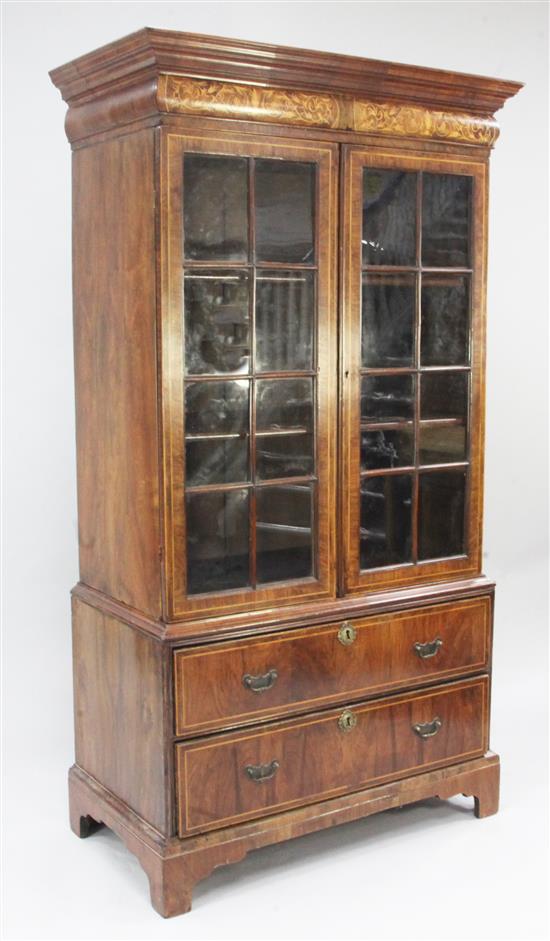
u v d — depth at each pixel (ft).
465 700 11.05
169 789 9.41
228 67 8.91
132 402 9.48
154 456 9.21
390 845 10.72
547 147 15.16
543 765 12.31
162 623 9.34
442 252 10.41
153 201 8.88
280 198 9.44
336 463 10.00
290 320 9.62
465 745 11.11
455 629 10.89
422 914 9.51
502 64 14.64
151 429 9.21
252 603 9.71
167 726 9.34
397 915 9.49
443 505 10.76
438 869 10.27
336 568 10.14
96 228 9.83
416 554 10.63
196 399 9.28
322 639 10.03
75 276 10.32
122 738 10.06
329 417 9.90
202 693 9.46
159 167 8.82
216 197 9.13
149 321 9.09
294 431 9.78
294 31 13.12
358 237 9.84
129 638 9.79
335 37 13.38
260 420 9.60
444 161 10.27
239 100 9.07
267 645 9.73
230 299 9.30
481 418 10.84
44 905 9.68
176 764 9.41
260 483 9.61
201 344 9.23
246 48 8.86
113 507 9.98
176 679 9.32
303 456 9.86
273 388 9.64
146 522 9.44
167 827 9.45
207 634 9.40
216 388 9.36
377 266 9.99
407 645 10.58
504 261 15.11
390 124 9.87
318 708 10.11
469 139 10.37
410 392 10.39
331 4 13.32
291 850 10.66
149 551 9.43
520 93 14.83
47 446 12.56
